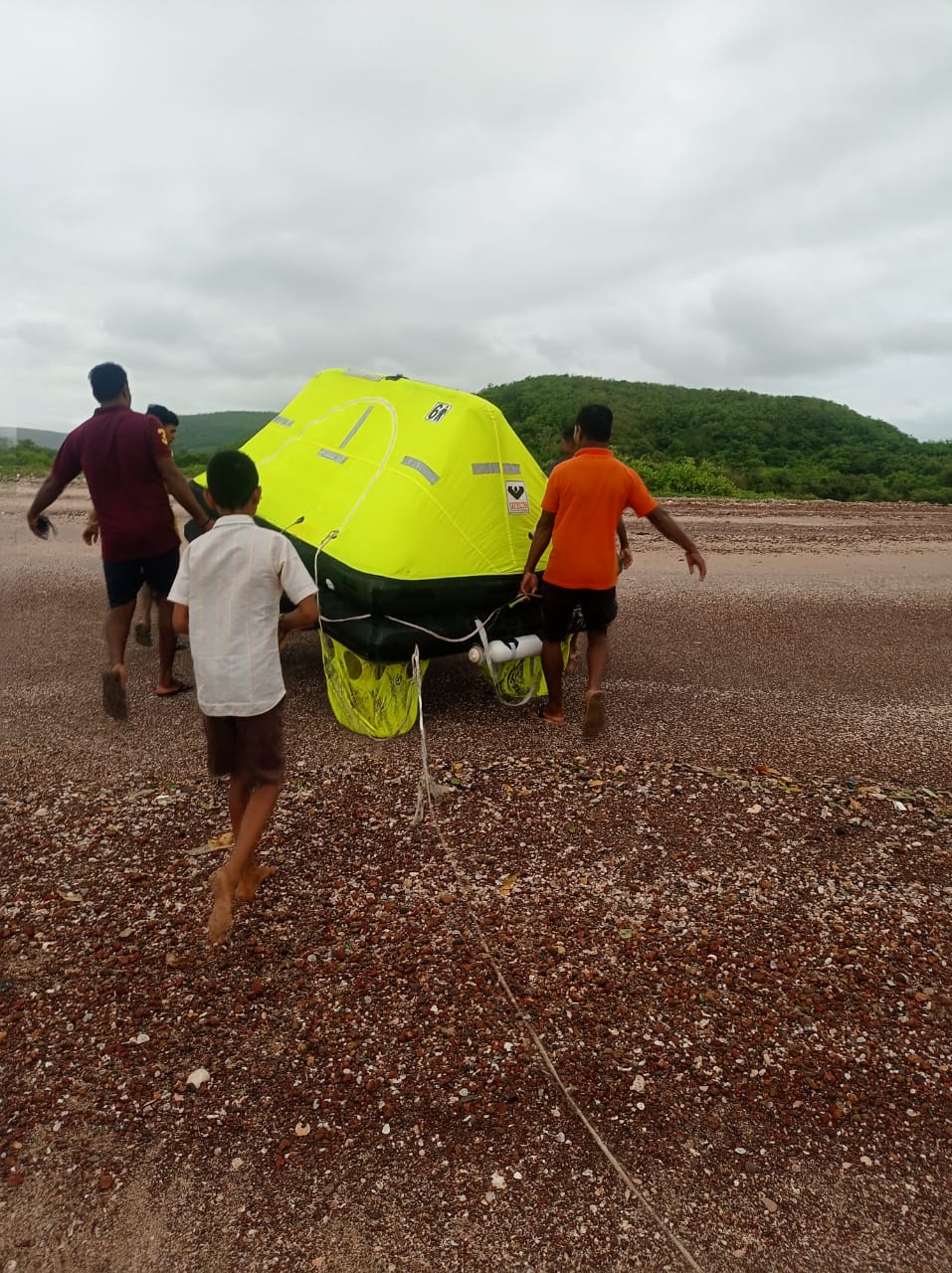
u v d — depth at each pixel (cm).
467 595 530
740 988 332
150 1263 225
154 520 548
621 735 563
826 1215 245
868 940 362
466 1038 302
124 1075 282
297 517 596
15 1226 232
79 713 570
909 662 754
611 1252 232
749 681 690
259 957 338
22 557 1073
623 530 570
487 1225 238
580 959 344
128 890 375
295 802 455
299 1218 238
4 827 421
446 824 438
